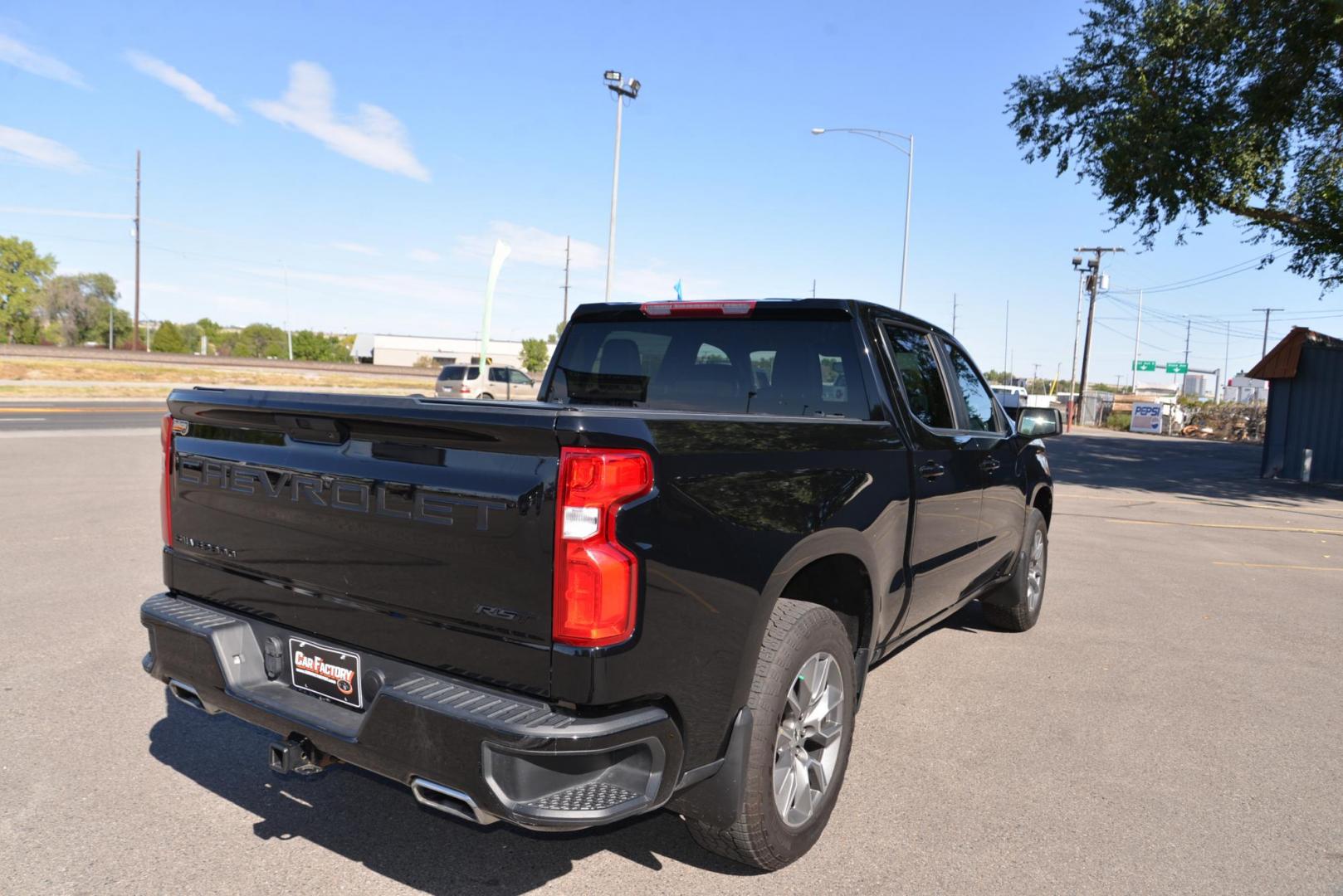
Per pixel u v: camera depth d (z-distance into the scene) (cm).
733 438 254
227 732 382
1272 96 1770
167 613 289
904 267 3366
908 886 278
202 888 265
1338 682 501
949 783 355
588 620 211
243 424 282
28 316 8894
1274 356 2016
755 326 394
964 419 453
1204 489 1750
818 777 298
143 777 337
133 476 1166
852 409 368
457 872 280
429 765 219
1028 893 276
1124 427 5500
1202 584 782
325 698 260
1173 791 352
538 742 205
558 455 212
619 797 218
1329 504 1559
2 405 2519
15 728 378
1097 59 1919
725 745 253
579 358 443
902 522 351
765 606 257
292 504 263
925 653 540
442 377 2953
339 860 284
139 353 5041
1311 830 323
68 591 592
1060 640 577
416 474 235
